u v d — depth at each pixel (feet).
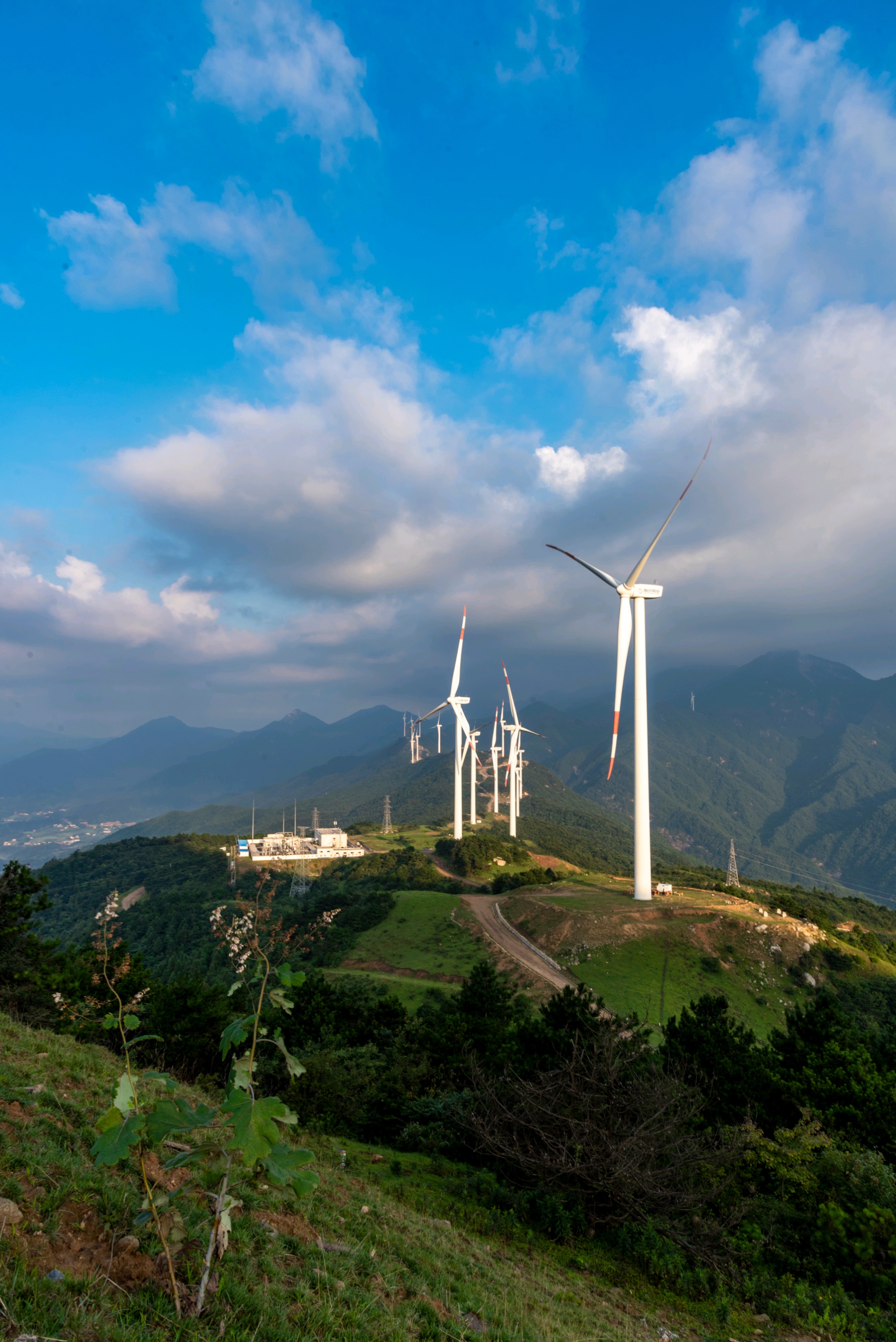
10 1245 17.98
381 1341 21.13
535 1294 35.96
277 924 29.37
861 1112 77.71
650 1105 57.82
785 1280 50.26
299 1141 63.82
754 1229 56.18
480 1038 101.76
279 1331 18.65
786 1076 87.81
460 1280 32.55
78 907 445.78
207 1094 57.36
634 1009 222.89
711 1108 84.84
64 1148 27.17
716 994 238.27
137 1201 22.89
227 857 532.73
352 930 310.24
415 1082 86.69
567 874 425.69
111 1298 17.25
